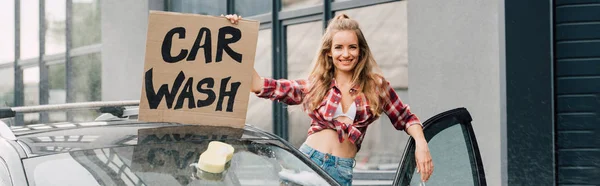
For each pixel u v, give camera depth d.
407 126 4.24
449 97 6.86
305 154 4.08
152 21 3.66
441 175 4.27
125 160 3.35
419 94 7.15
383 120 7.98
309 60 8.68
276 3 9.05
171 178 3.33
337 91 4.27
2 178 3.14
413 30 7.19
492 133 6.48
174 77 3.71
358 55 4.30
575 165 6.36
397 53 7.78
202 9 10.12
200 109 3.77
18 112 3.83
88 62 12.40
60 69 13.23
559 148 6.38
